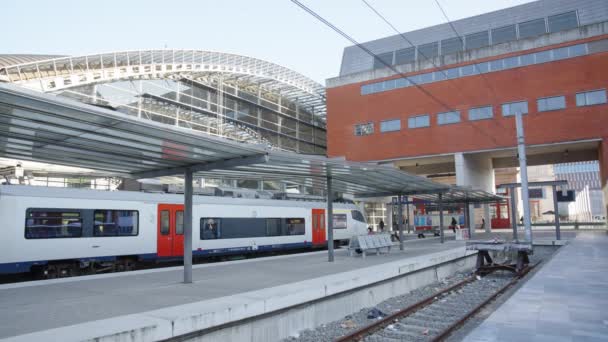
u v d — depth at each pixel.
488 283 14.73
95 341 5.66
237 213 20.61
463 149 36.00
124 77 30.88
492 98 35.25
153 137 7.98
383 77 39.91
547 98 33.44
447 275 16.94
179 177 30.12
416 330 8.75
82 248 15.17
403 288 13.30
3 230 13.48
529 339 6.66
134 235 16.67
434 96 37.50
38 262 14.12
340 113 41.53
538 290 10.80
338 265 13.96
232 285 10.02
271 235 22.19
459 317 9.77
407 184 18.56
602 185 33.66
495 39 39.31
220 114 39.34
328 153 41.59
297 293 8.85
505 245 16.19
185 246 10.67
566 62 33.00
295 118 48.78
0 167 22.69
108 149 9.05
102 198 15.94
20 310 7.43
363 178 16.08
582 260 16.81
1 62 28.80
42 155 9.67
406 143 38.31
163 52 33.50
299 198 26.03
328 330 9.05
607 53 31.78
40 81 26.50
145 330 6.23
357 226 28.20
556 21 37.44
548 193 78.88
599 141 32.31
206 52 36.12
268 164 11.16
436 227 49.03
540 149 35.78
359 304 10.95
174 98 35.59
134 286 10.00
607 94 31.58
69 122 6.99
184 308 7.44
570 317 8.04
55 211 14.66
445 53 41.19
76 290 9.47
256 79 42.88
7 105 6.11
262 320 8.14
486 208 43.66
